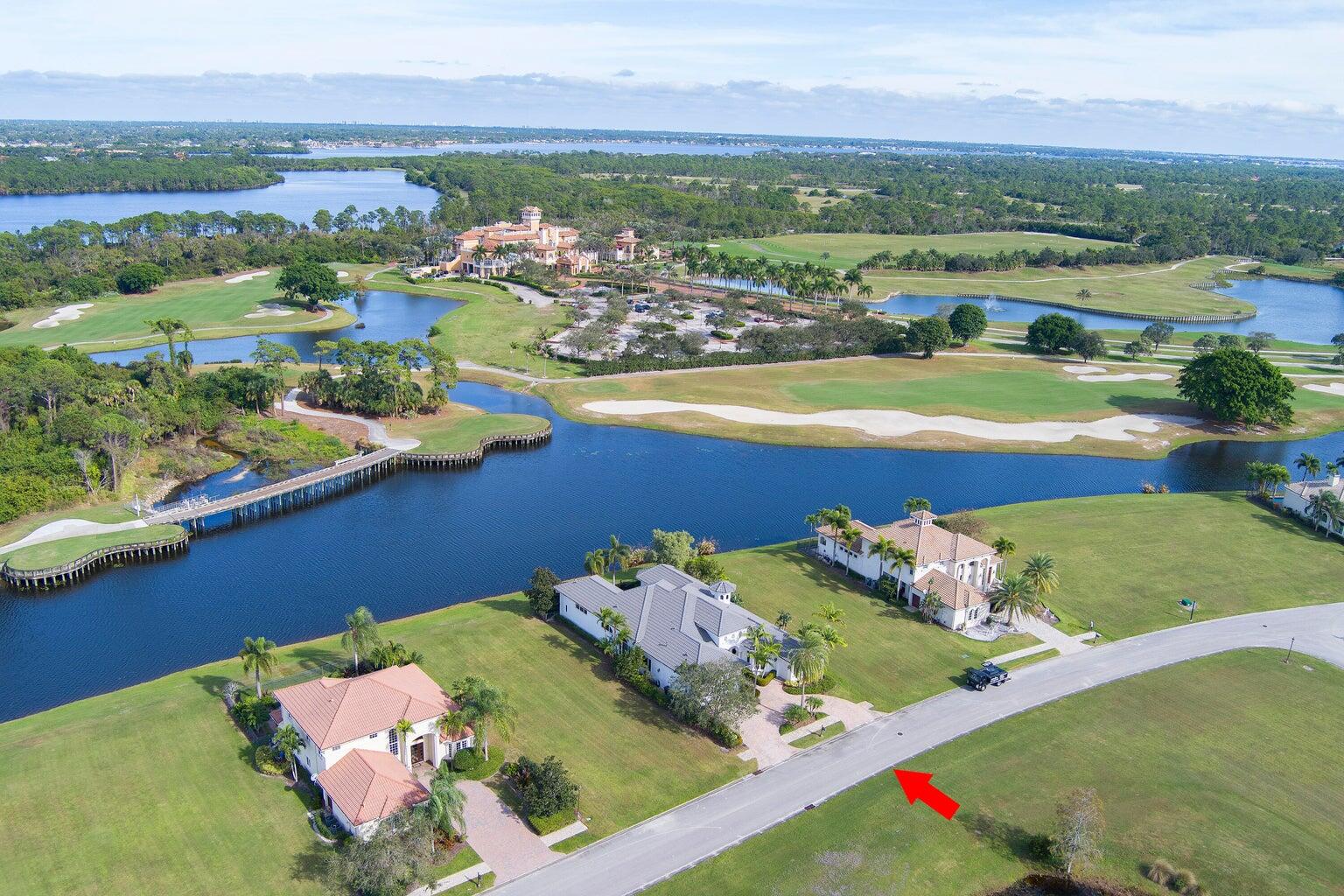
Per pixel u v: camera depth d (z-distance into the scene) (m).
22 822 64.81
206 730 76.25
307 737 68.75
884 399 183.25
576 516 127.62
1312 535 125.56
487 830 66.50
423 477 142.38
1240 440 170.12
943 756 77.06
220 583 107.12
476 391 183.75
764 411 172.88
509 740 75.31
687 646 84.50
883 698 85.44
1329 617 103.19
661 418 167.62
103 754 72.56
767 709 82.94
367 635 80.62
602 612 89.19
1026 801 71.81
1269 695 87.56
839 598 103.94
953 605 97.38
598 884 61.75
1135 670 91.25
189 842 63.72
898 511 131.12
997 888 63.28
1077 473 150.75
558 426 164.88
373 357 167.50
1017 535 121.81
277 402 167.62
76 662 90.00
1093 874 64.75
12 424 136.25
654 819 68.50
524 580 108.69
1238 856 66.94
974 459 154.50
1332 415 185.12
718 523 126.31
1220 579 111.44
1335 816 71.62
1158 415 181.50
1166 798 72.75
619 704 82.50
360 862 58.56
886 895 61.97
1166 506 134.00
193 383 160.75
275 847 63.53
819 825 68.38
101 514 120.31
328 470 135.38
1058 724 82.00
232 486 134.62
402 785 66.31
